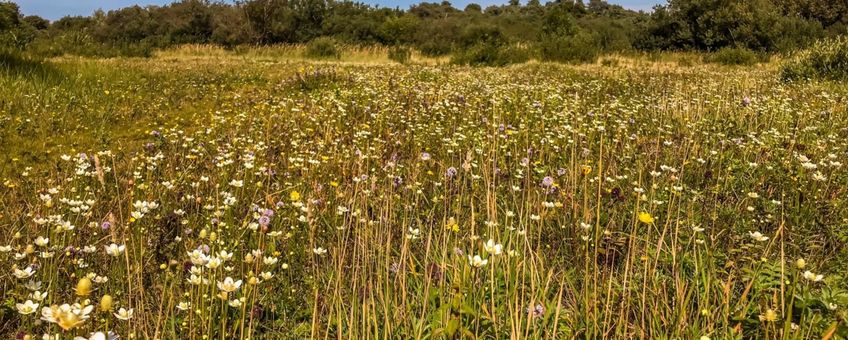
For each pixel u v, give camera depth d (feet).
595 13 234.58
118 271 8.94
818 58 39.70
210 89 35.91
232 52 88.99
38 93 28.50
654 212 10.88
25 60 35.17
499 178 13.65
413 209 11.84
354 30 125.70
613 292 7.69
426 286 7.91
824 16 104.68
